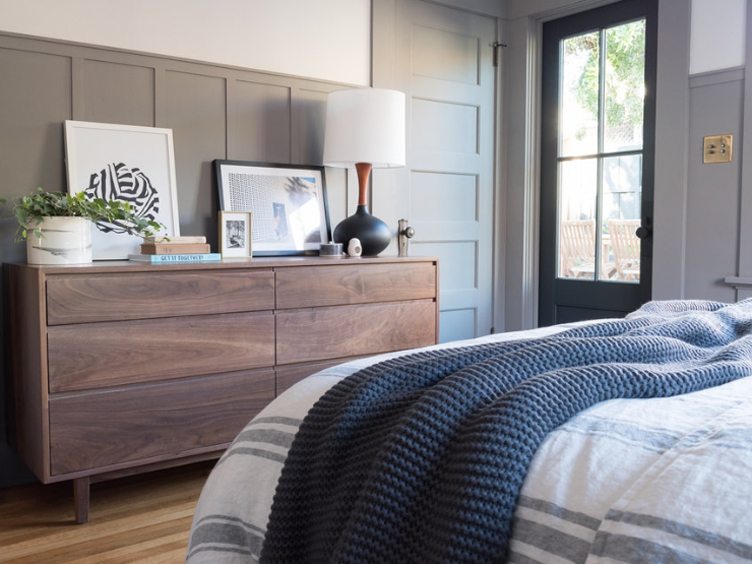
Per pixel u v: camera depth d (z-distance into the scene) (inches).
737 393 38.4
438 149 152.9
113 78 110.6
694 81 132.6
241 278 101.2
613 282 149.8
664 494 27.5
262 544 41.0
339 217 138.2
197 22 119.0
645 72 142.6
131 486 105.6
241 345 101.4
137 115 113.1
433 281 125.3
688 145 134.0
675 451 30.2
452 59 154.6
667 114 136.6
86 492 90.9
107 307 89.8
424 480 34.5
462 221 158.4
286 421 45.2
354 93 122.8
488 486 31.4
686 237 134.8
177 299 95.5
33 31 103.5
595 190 153.3
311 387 47.8
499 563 30.5
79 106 107.5
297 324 107.3
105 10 109.6
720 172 129.6
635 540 26.6
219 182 120.4
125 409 91.9
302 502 39.7
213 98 121.1
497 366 39.9
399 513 34.0
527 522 30.7
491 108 162.2
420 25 148.9
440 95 152.3
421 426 35.5
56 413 86.7
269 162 127.9
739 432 30.2
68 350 87.1
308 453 40.6
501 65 163.0
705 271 132.3
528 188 162.2
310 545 38.8
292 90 130.3
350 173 139.4
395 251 146.3
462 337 159.9
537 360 41.2
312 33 133.1
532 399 34.9
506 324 166.6
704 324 55.3
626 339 45.8
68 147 105.6
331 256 122.9
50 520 92.1
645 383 38.5
